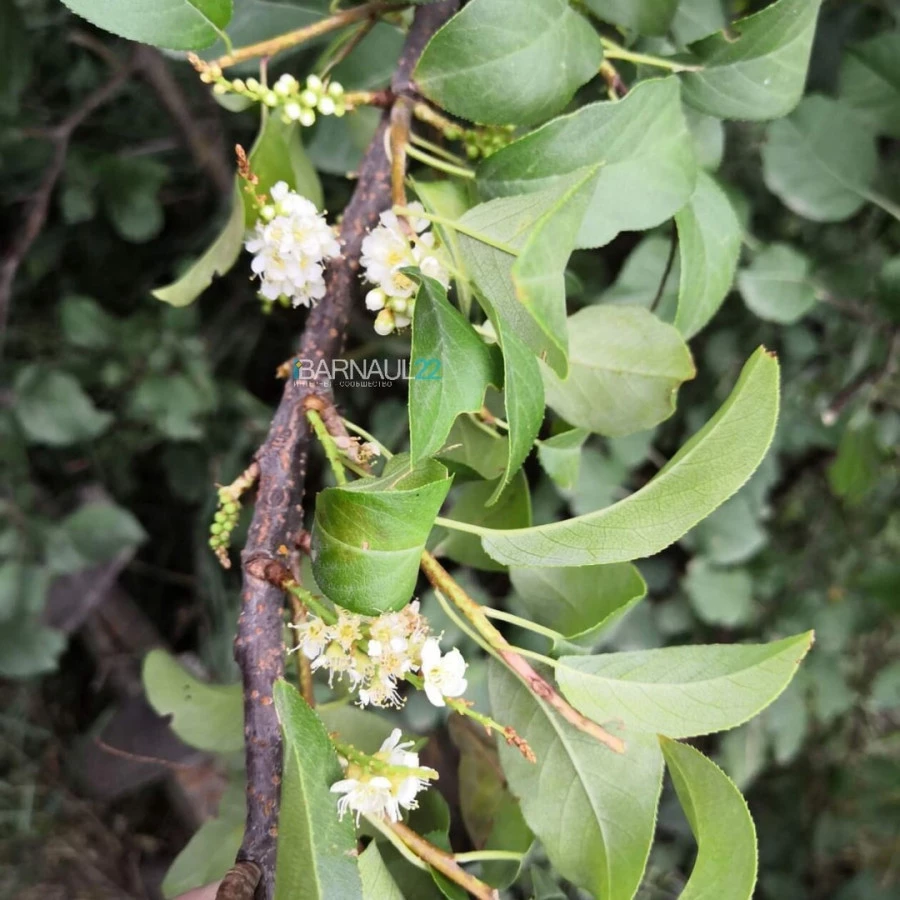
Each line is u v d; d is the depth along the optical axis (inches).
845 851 27.5
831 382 20.2
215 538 10.0
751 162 19.4
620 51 11.8
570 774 10.9
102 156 22.9
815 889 27.5
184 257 25.2
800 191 17.0
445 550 12.2
